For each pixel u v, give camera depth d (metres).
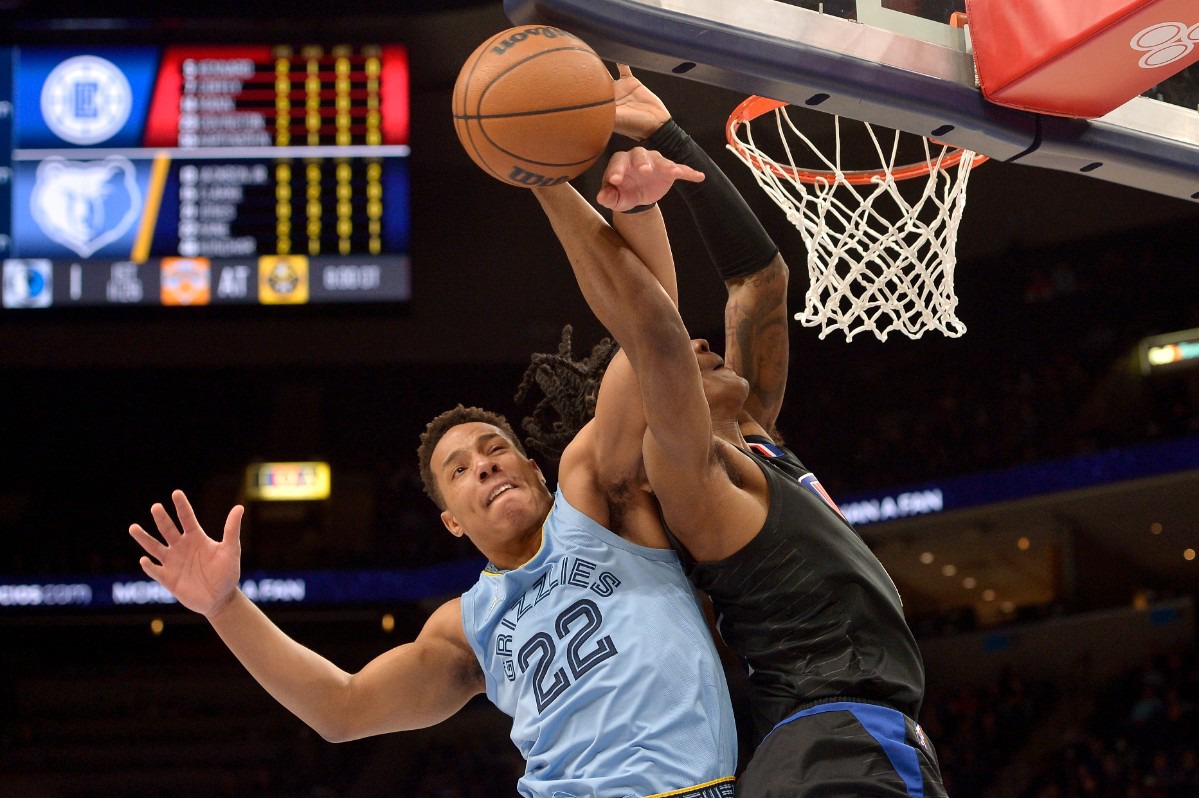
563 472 2.50
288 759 13.99
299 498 15.81
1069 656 13.92
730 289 2.91
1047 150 2.61
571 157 2.00
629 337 2.20
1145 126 2.69
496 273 14.41
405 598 14.21
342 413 16.02
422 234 14.38
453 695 2.80
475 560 14.32
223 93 12.11
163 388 15.77
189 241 11.99
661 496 2.32
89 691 14.70
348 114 12.14
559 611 2.38
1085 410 13.94
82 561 15.13
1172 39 2.31
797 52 2.33
